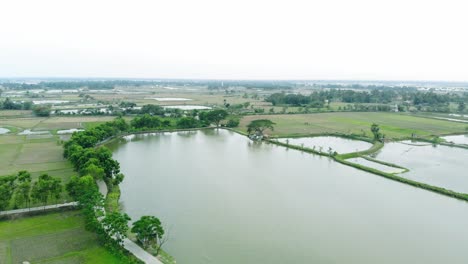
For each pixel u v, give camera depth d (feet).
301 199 287.89
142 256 188.65
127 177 334.03
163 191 298.35
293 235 224.33
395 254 204.13
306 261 194.29
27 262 180.14
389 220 250.37
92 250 194.29
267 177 346.74
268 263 190.70
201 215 251.19
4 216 227.40
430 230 236.02
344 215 257.14
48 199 260.01
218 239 215.92
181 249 201.87
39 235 209.05
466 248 213.05
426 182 337.93
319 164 400.88
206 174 352.28
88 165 290.97
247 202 278.46
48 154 403.34
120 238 203.41
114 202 261.44
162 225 232.73
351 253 203.92
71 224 224.53
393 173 365.61
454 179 348.18
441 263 195.83
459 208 275.59
